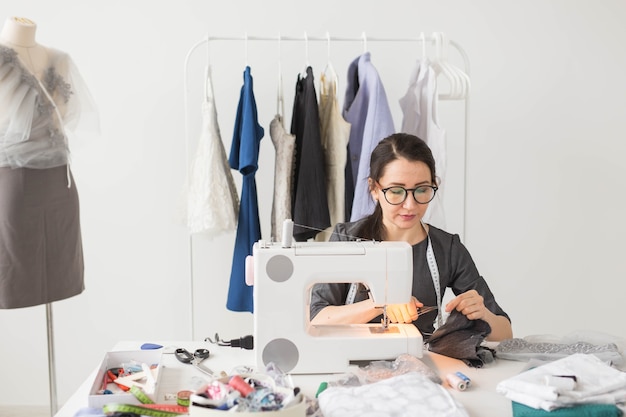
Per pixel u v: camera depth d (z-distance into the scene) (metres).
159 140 3.31
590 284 3.42
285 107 3.29
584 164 3.35
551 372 1.54
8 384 3.43
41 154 2.50
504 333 1.99
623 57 3.29
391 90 3.30
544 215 3.38
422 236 2.22
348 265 1.71
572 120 3.33
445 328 1.82
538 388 1.44
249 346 1.89
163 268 3.39
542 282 3.42
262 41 3.25
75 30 3.25
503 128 3.33
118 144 3.31
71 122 2.68
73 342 3.43
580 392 1.45
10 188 2.48
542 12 3.28
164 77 3.27
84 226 3.36
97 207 3.35
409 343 1.71
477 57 3.30
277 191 2.82
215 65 3.26
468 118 3.06
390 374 1.63
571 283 3.42
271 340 1.70
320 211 2.79
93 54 3.26
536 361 1.69
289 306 1.70
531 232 3.39
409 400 1.42
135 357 1.72
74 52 3.25
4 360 3.41
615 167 3.35
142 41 3.26
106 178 3.33
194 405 1.34
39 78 2.57
